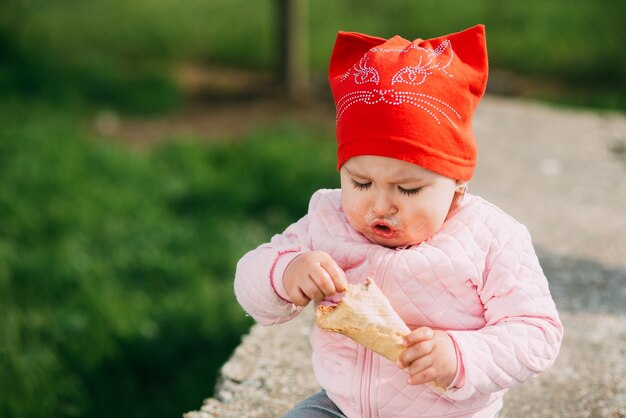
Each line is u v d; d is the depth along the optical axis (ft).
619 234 11.75
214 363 11.67
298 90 24.26
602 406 7.73
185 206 16.71
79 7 29.89
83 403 11.14
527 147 15.49
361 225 5.37
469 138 5.32
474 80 5.38
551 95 23.38
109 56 26.30
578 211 12.59
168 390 11.37
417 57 5.25
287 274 5.32
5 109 21.16
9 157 17.97
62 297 13.37
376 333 4.98
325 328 5.07
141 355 11.95
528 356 5.08
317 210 5.88
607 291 10.02
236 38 27.61
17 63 24.57
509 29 28.07
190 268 14.06
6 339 12.09
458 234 5.45
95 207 16.19
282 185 17.26
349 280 5.50
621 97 23.31
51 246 14.80
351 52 5.87
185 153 18.81
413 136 5.03
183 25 28.68
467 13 29.09
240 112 22.85
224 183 17.37
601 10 28.94
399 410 5.57
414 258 5.38
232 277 13.94
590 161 14.80
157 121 22.13
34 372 11.53
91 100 23.07
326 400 6.01
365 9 29.71
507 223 5.54
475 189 13.38
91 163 18.01
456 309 5.38
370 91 5.15
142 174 17.78
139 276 13.98
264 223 16.17
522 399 7.87
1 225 15.34
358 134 5.13
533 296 5.25
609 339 8.87
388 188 5.15
